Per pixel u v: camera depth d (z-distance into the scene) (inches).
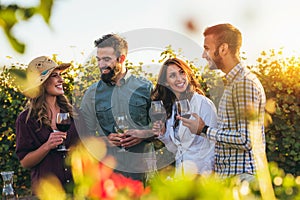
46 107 164.2
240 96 129.9
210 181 31.5
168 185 31.3
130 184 38.5
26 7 28.2
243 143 130.2
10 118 270.4
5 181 133.4
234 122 131.9
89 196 39.9
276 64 270.4
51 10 28.4
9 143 271.9
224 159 136.9
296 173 275.4
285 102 268.2
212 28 135.0
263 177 55.6
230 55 134.9
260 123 135.3
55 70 163.8
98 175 41.6
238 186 38.0
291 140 269.6
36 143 162.9
